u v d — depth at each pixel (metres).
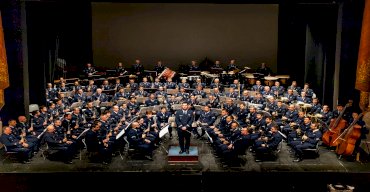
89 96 22.42
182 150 16.31
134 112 20.05
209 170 15.30
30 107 20.61
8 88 18.89
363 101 18.78
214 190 15.27
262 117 18.33
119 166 15.66
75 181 15.15
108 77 26.11
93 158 16.48
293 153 16.98
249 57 28.56
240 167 15.57
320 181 15.18
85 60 27.80
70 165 15.76
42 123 18.47
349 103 17.95
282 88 23.48
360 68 18.31
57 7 25.33
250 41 28.47
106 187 15.19
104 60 28.34
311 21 24.75
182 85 24.14
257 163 15.96
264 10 28.06
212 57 28.53
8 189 15.12
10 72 18.86
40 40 22.48
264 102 21.19
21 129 17.34
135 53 28.55
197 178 15.10
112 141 16.17
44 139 16.61
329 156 16.69
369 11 17.81
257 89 23.77
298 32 26.97
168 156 15.91
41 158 16.50
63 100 21.80
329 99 22.80
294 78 27.56
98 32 28.11
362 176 15.11
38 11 22.28
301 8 26.48
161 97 21.62
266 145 15.97
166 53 28.64
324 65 23.25
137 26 28.34
